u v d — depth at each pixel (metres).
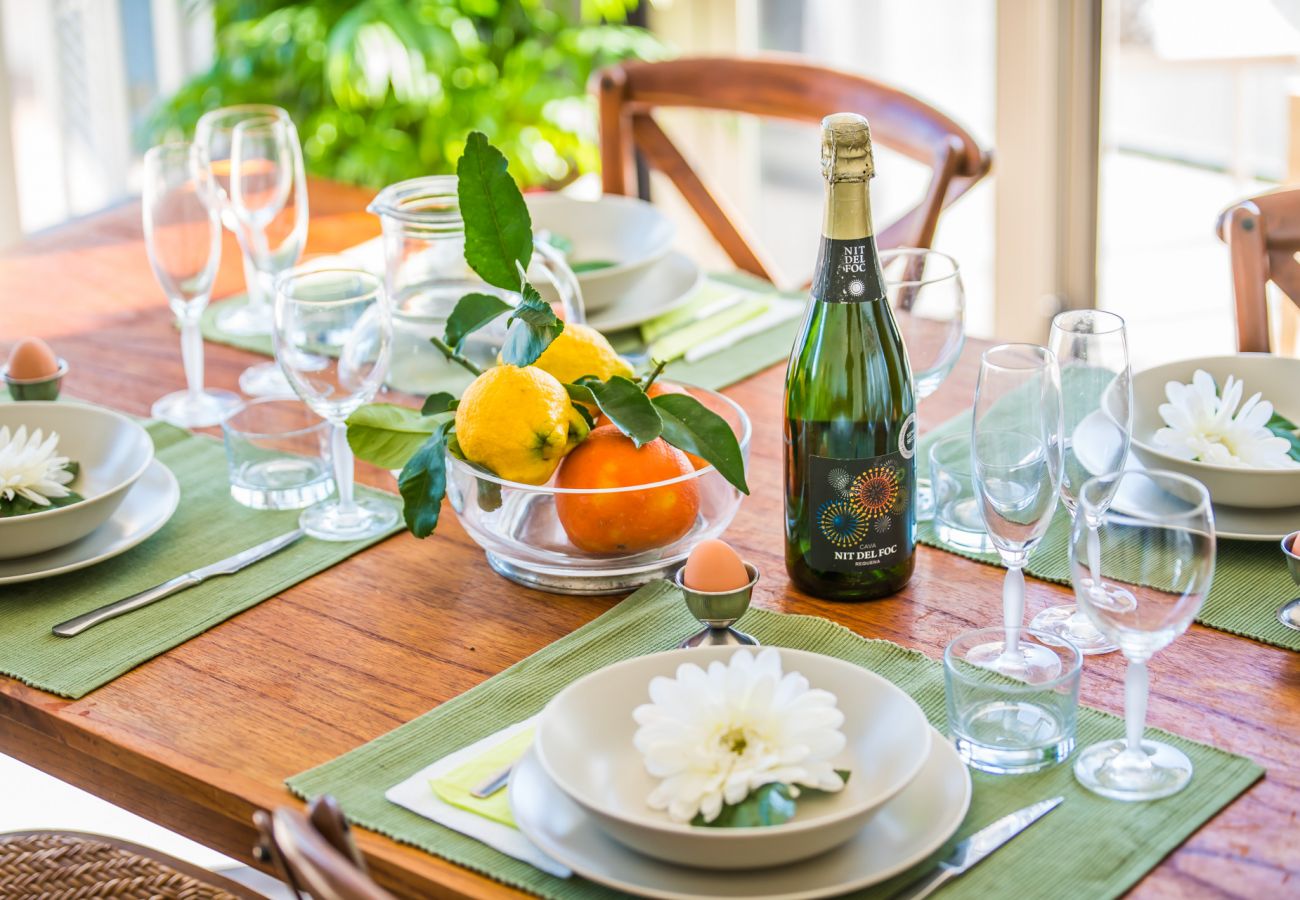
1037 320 2.99
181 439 1.35
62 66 3.57
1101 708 0.88
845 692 0.82
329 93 3.35
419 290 1.34
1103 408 0.98
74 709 0.93
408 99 3.20
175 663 0.98
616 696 0.83
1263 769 0.81
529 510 1.04
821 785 0.74
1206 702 0.88
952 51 2.90
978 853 0.74
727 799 0.72
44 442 1.22
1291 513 1.08
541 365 1.04
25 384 1.32
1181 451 1.09
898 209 3.12
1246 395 1.21
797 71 1.95
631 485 0.98
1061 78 2.77
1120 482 0.81
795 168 3.25
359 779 0.84
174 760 0.87
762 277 2.05
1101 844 0.75
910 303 1.16
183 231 1.36
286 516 1.19
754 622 0.98
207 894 1.03
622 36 3.31
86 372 1.52
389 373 1.36
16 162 3.49
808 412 1.01
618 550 1.01
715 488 1.06
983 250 3.03
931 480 1.13
